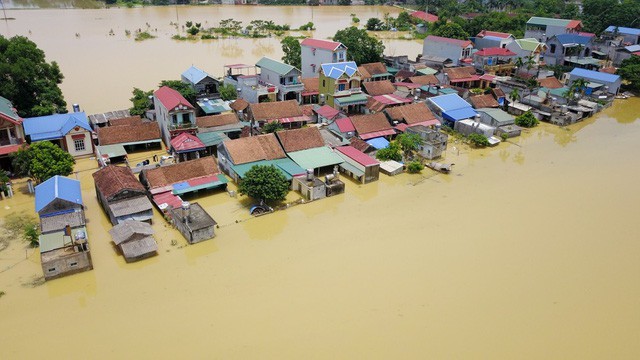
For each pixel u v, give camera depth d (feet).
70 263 120.26
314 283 120.26
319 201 163.32
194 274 123.03
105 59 352.69
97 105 252.83
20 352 97.71
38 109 201.05
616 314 112.57
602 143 223.10
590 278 124.98
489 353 100.17
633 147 218.18
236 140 180.65
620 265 130.62
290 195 167.84
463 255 133.39
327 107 235.81
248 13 639.76
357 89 251.60
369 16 651.25
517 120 245.04
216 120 212.84
